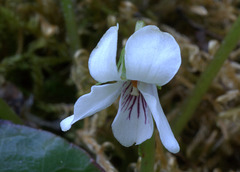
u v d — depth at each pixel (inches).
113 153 4.3
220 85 4.5
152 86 3.1
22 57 4.7
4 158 3.4
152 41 2.9
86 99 3.0
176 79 4.5
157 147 4.0
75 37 4.5
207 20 5.2
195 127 4.6
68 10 4.4
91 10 5.0
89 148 4.1
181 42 4.6
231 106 4.6
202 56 4.8
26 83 4.9
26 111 4.5
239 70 4.8
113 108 4.2
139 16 4.8
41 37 4.8
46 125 4.5
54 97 4.8
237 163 4.4
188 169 4.3
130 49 3.0
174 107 4.6
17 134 3.5
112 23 4.6
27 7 4.8
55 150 3.4
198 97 4.1
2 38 4.8
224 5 5.1
